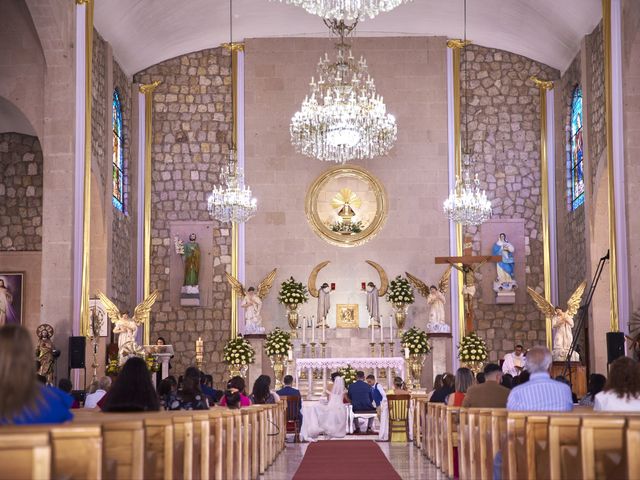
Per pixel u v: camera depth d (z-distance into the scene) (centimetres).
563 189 2569
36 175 2255
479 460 952
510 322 2555
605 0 1988
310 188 2572
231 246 2572
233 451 1020
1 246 2236
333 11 1709
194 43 2577
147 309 2094
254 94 2606
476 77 2633
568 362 2003
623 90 1961
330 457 1451
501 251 2538
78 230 1872
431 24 2541
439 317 2438
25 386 512
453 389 1495
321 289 2497
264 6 2417
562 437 606
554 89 2600
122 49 2420
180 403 1005
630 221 1923
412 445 1728
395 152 2583
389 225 2562
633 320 1870
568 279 2539
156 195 2586
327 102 2061
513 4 2347
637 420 522
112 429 548
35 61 1942
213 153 2602
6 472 401
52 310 1836
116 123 2475
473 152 2608
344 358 2333
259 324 2458
